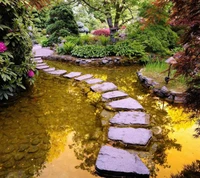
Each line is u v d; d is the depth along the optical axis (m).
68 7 9.35
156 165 1.82
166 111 2.97
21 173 1.73
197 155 1.98
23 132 2.37
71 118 2.75
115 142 2.13
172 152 2.01
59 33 9.05
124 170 1.68
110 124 2.52
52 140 2.23
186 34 1.77
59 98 3.42
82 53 6.25
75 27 9.66
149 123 2.55
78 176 1.71
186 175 1.70
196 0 1.56
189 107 1.94
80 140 2.24
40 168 1.79
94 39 7.84
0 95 2.97
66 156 1.97
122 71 5.29
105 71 5.29
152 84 3.79
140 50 6.05
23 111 2.92
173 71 4.12
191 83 1.97
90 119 2.71
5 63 2.94
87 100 3.34
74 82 4.27
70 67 5.68
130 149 2.03
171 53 6.35
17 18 3.14
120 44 6.39
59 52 7.05
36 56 6.84
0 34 3.05
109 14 6.35
